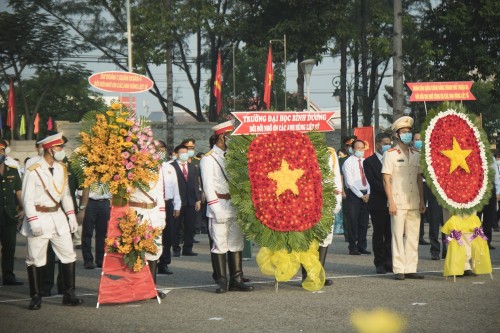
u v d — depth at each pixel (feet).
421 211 48.91
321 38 153.99
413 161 49.06
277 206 45.27
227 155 45.68
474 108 239.09
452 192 48.67
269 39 152.87
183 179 66.44
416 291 43.47
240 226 45.09
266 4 154.61
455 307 38.27
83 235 58.80
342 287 45.65
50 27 182.09
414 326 33.96
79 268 58.85
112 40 179.01
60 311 40.34
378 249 51.96
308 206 45.70
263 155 45.88
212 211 45.42
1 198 51.03
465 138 49.78
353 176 64.80
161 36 156.97
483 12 132.57
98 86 70.79
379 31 165.78
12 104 186.91
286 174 45.73
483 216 64.95
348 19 157.28
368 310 38.01
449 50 138.92
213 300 42.42
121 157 42.04
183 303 41.68
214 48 195.11
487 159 49.70
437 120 49.57
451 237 48.01
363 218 65.21
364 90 160.97
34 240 41.52
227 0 181.57
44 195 41.86
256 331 33.86
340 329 33.86
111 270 41.86
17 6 182.39
